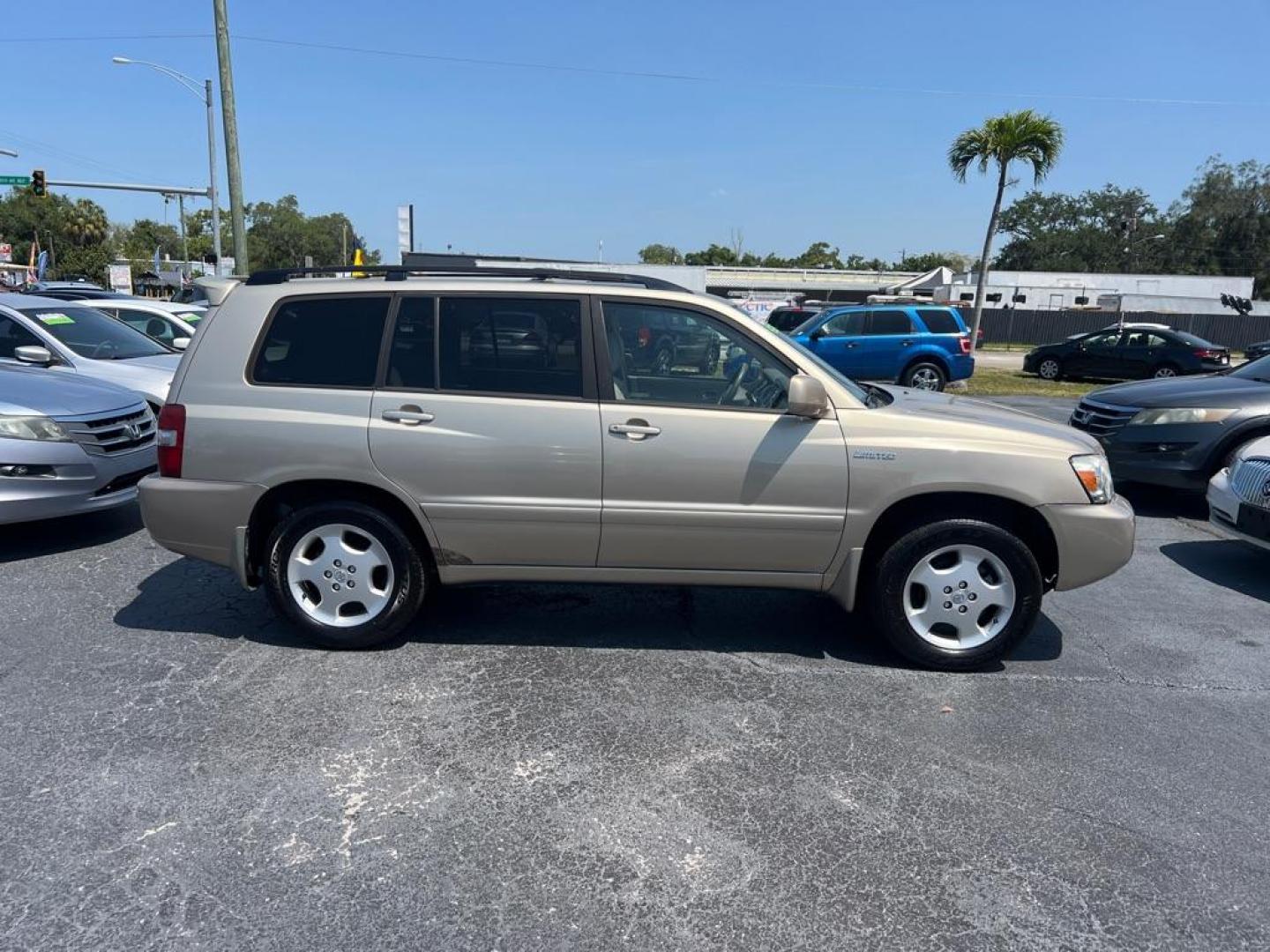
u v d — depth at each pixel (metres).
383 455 4.17
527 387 4.20
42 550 6.06
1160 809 3.27
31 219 85.50
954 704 4.05
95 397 6.25
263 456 4.21
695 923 2.61
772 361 4.23
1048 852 2.99
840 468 4.15
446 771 3.38
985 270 22.47
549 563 4.32
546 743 3.60
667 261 94.00
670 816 3.13
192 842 2.91
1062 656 4.68
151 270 85.00
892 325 16.69
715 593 5.44
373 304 4.26
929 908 2.70
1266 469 5.98
